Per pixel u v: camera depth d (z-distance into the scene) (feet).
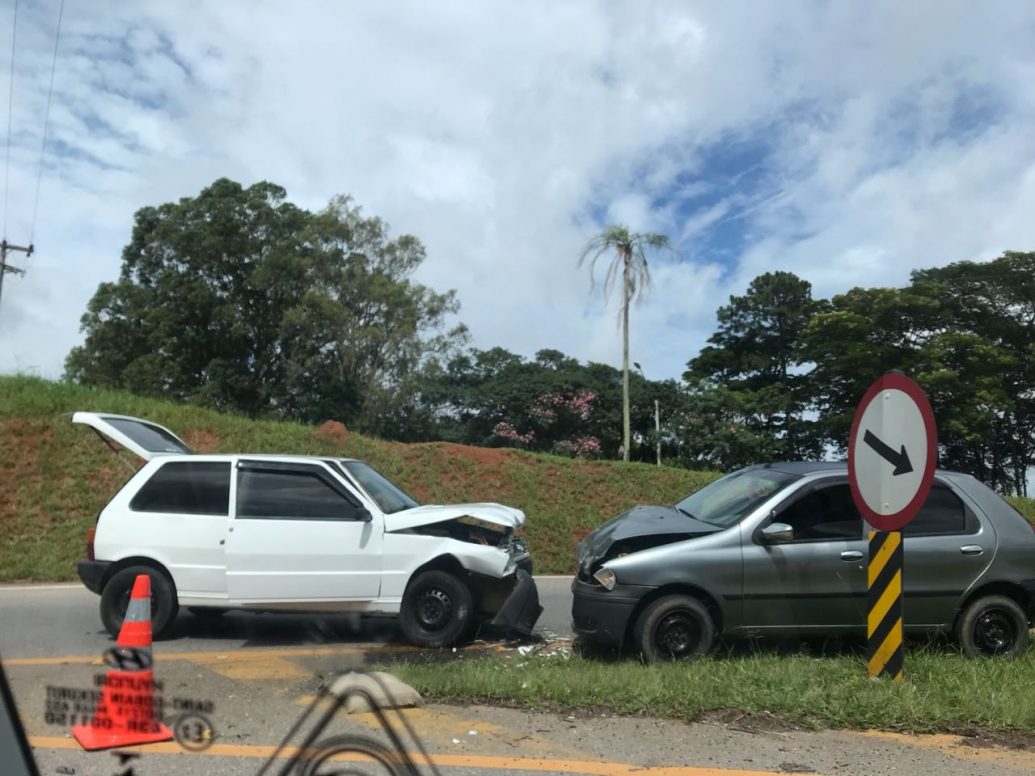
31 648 23.54
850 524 23.39
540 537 50.52
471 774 14.26
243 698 18.16
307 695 18.47
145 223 146.10
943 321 127.85
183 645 24.49
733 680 19.31
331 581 24.90
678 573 22.30
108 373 140.15
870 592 20.38
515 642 26.03
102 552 25.07
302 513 25.32
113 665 15.96
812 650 24.11
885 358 125.70
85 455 48.03
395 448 58.03
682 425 134.21
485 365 177.37
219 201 143.23
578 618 22.97
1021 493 137.90
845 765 15.34
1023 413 134.41
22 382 54.60
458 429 162.40
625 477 59.82
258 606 24.81
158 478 25.75
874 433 20.56
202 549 24.90
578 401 154.81
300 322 133.90
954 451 132.36
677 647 22.31
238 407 142.72
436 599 24.97
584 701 18.24
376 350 142.20
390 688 17.44
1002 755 16.07
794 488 23.72
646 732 16.72
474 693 18.44
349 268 141.18
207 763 14.06
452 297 147.13
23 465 46.21
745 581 22.53
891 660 19.92
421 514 25.90
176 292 139.13
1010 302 129.39
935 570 23.40
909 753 16.03
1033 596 23.67
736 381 155.63
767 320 157.07
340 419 136.87
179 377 139.03
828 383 134.82
